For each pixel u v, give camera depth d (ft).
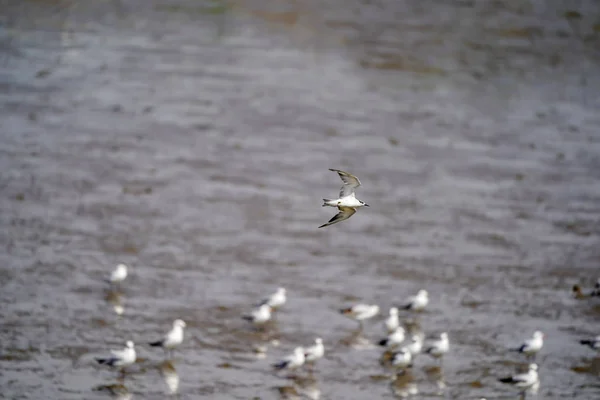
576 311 127.54
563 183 168.55
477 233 150.61
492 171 172.35
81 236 141.79
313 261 139.44
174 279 131.23
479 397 106.52
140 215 150.00
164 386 105.19
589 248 146.82
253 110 190.29
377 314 124.36
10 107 182.80
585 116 195.42
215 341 115.34
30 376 105.19
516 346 117.60
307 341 116.67
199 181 162.91
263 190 161.27
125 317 119.75
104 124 180.45
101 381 105.29
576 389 108.88
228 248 141.79
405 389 107.34
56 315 118.83
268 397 104.22
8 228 142.00
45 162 164.25
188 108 189.37
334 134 183.11
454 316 124.88
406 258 141.69
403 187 165.07
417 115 192.75
